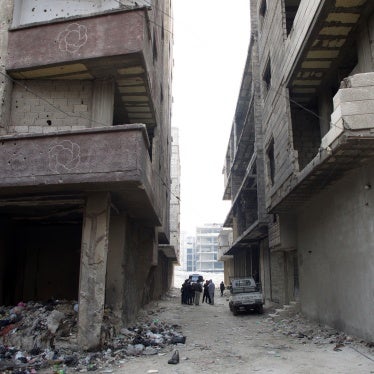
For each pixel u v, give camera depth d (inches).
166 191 852.0
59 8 440.8
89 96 416.5
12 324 364.8
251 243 1040.2
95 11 441.7
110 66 396.5
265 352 358.3
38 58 396.2
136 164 343.9
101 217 372.2
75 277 547.8
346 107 304.5
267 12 650.8
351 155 334.6
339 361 308.7
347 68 468.8
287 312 612.4
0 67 403.9
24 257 553.9
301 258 581.3
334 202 440.8
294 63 468.8
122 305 456.1
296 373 279.4
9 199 397.1
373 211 346.9
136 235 580.7
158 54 591.2
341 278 422.9
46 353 318.7
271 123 604.7
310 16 405.4
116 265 463.2
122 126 351.6
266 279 880.3
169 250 1138.7
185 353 358.0
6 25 416.2
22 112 409.7
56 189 369.1
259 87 773.9
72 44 391.9
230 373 283.9
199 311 796.6
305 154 560.4
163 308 824.9
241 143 1023.0
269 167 657.0
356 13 380.2
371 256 352.5
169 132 986.1
